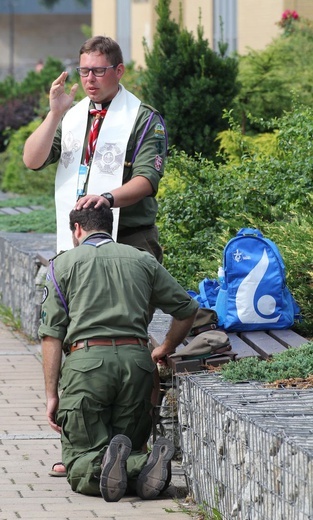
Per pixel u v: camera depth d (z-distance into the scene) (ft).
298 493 33.50
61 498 44.27
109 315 44.55
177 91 92.79
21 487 45.85
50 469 48.65
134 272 45.24
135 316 44.83
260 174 68.18
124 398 44.60
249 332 51.83
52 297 45.19
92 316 44.62
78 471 44.27
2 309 91.25
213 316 50.83
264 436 36.06
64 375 44.68
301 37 117.70
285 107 100.73
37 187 156.76
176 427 49.06
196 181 71.67
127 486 44.88
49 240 91.56
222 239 65.10
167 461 44.14
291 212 63.87
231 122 77.97
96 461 44.06
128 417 44.91
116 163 46.83
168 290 46.03
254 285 51.60
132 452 45.39
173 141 92.38
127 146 46.93
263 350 47.83
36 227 103.24
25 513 42.16
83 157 47.50
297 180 66.69
